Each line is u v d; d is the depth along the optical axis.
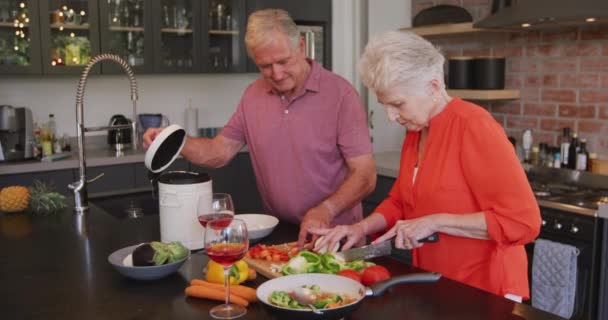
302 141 2.17
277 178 2.24
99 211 2.31
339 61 4.74
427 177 1.68
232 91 4.64
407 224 1.59
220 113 4.62
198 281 1.40
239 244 1.27
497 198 1.54
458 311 1.28
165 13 3.98
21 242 1.87
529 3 3.08
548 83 3.52
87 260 1.67
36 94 3.93
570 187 3.11
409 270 1.55
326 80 2.16
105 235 1.94
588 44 3.28
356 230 1.72
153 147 1.80
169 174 1.81
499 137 1.56
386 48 1.57
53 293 1.42
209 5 4.13
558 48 3.44
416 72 1.55
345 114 2.12
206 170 4.00
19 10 3.53
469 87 3.68
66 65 3.68
